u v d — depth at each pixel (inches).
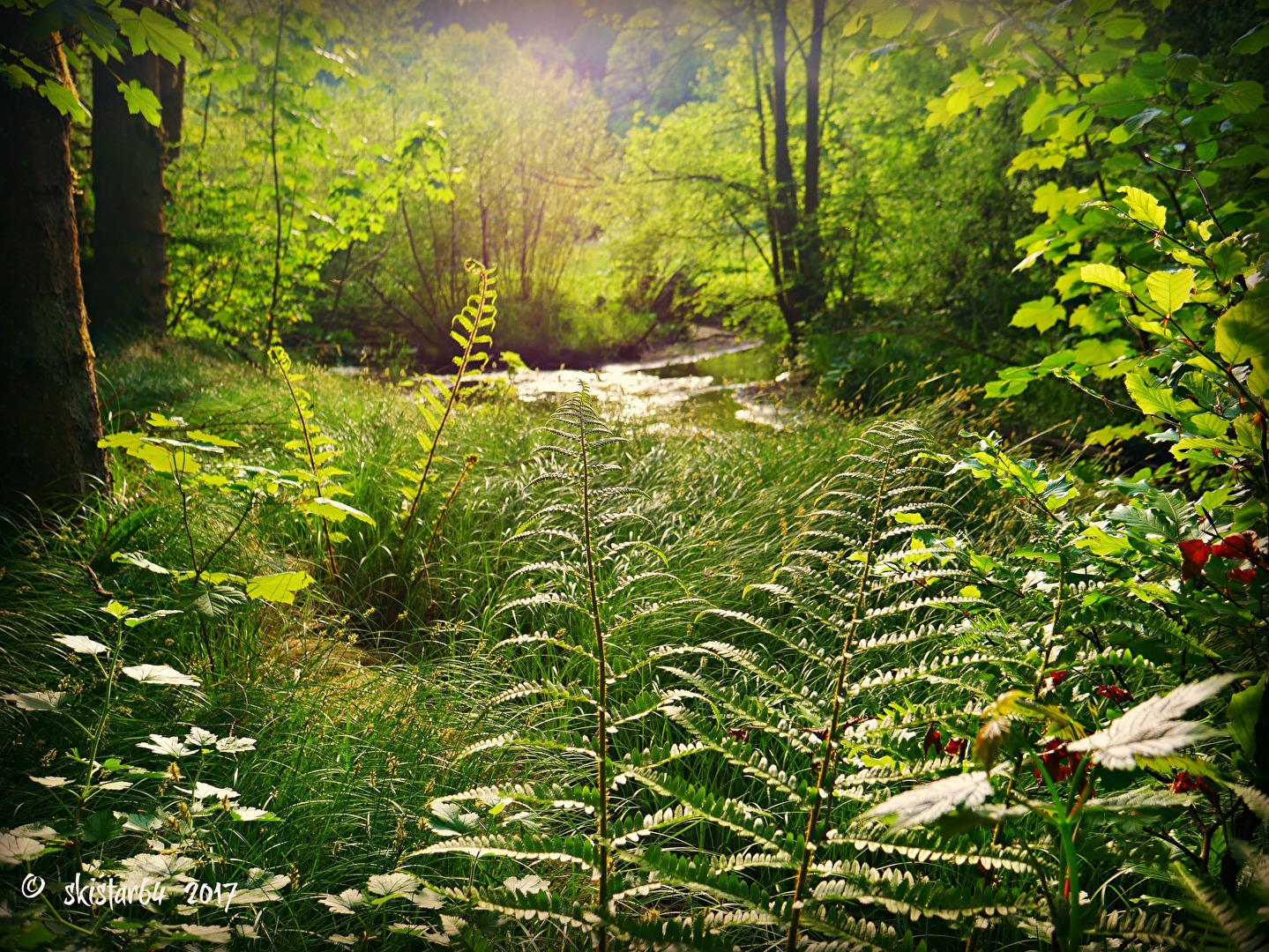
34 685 104.3
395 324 636.1
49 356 150.0
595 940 72.9
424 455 204.7
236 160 529.7
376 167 439.5
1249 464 75.7
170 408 234.5
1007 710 47.8
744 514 180.2
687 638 120.5
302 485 136.4
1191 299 88.9
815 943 60.7
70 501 152.1
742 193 569.0
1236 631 70.4
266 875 74.4
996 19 140.8
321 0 376.2
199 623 122.7
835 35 521.3
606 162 654.5
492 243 659.4
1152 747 41.9
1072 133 140.9
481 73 642.8
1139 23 130.8
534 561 159.3
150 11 145.0
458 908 76.9
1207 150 123.6
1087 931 54.4
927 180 500.7
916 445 183.2
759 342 721.6
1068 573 75.5
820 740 72.2
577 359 644.7
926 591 141.7
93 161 334.3
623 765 72.8
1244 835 65.1
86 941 60.4
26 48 151.6
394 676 124.3
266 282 422.0
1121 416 268.8
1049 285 369.1
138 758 97.4
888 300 508.1
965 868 88.7
